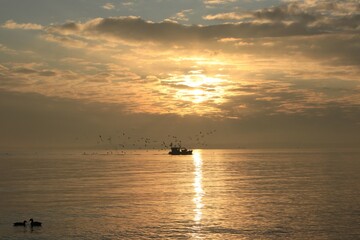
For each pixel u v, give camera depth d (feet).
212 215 255.50
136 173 634.84
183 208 282.15
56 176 576.20
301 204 296.51
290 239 198.90
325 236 203.51
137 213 263.90
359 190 379.76
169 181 487.61
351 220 238.27
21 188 412.57
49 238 205.26
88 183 465.88
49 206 293.84
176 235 207.00
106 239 201.57
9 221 242.78
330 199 321.11
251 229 217.36
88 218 248.93
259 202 306.76
